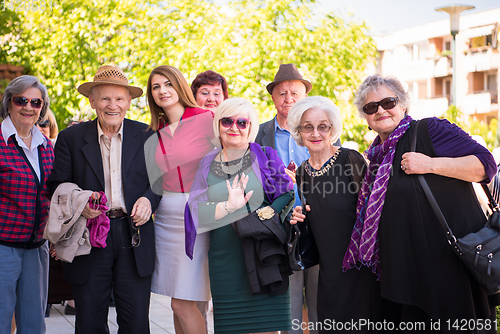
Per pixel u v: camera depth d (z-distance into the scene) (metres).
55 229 2.81
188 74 6.52
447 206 2.47
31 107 3.14
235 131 2.84
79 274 2.95
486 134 9.19
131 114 6.52
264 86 6.60
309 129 2.81
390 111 2.64
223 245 2.88
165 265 3.13
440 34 17.17
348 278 2.74
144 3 7.20
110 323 4.56
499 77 17.88
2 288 3.10
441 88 17.61
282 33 6.86
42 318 3.35
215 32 6.71
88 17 7.09
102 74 2.98
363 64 7.79
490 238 2.36
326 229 2.78
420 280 2.47
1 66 7.26
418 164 2.48
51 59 7.09
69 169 3.03
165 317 4.74
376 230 2.59
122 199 3.01
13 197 3.11
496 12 14.51
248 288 2.84
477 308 2.49
